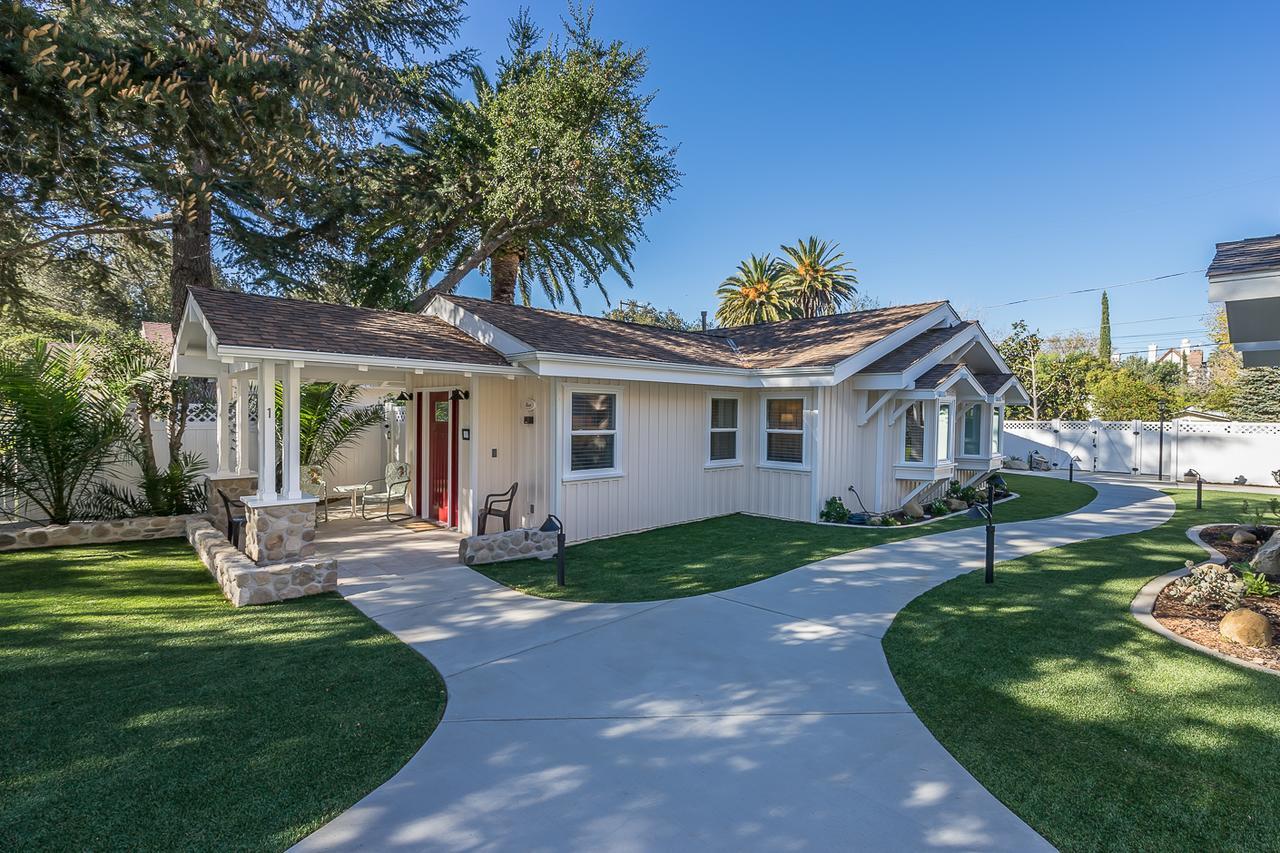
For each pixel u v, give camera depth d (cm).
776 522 1080
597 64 1703
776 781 315
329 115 1090
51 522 904
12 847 261
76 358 957
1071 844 266
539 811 290
